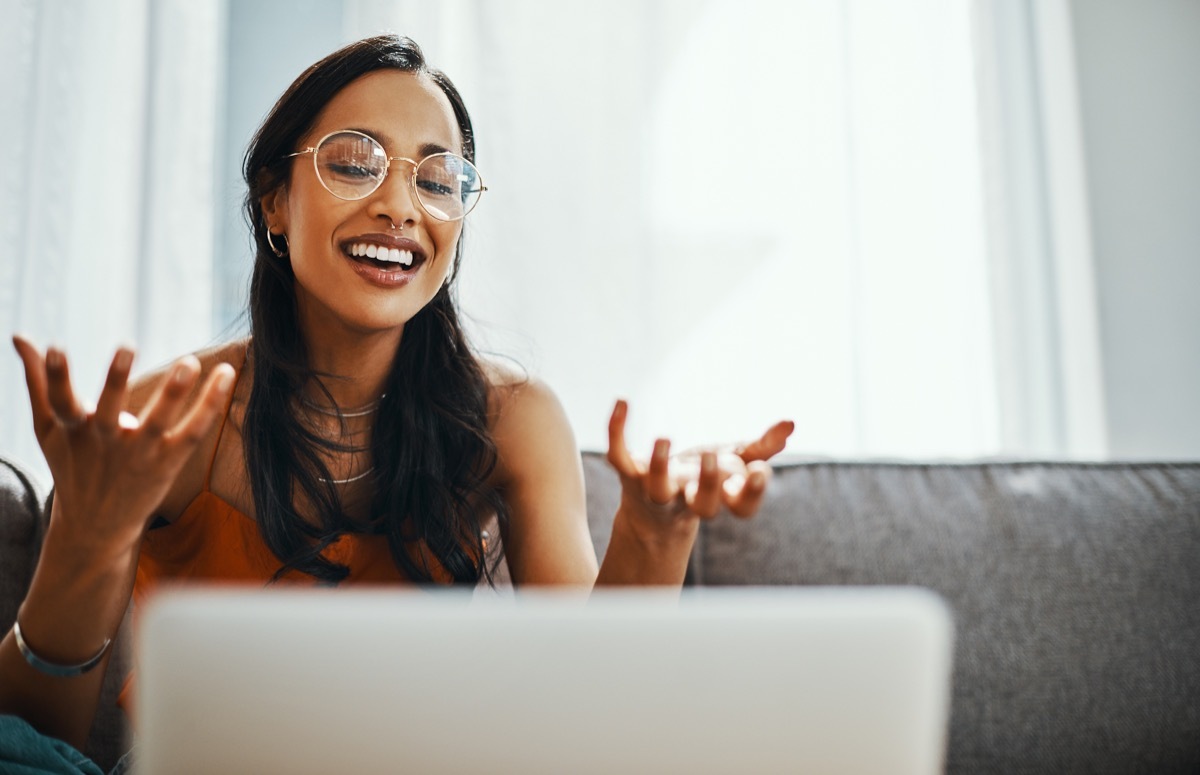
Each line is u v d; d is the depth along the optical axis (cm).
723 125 254
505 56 246
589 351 245
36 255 225
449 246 129
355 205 124
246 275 197
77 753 97
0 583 127
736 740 49
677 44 253
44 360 77
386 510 133
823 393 253
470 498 142
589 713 48
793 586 142
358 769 48
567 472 143
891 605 50
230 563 131
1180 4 265
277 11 247
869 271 256
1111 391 263
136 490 82
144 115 232
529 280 244
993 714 136
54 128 227
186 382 78
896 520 146
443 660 48
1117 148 266
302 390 134
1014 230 261
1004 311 257
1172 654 140
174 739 48
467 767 48
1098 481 153
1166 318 265
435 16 241
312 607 48
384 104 128
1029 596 141
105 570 91
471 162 141
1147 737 137
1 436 221
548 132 246
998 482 152
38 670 97
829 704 49
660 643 49
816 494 149
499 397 146
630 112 249
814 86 257
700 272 252
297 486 132
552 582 131
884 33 260
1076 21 267
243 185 160
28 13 227
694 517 98
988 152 260
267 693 48
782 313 253
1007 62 263
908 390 256
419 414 136
